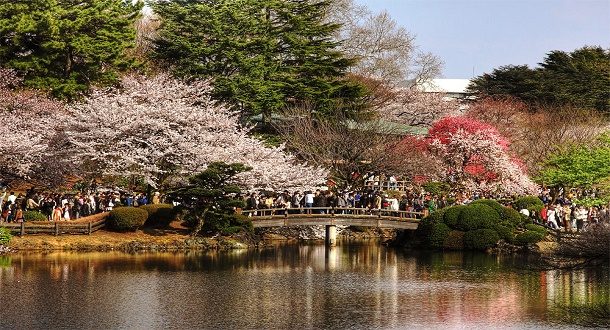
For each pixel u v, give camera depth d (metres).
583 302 39.69
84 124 57.78
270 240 62.81
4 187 58.62
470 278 46.19
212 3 72.69
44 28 64.06
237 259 51.81
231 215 56.72
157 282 43.22
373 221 59.81
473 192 68.81
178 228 57.09
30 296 39.00
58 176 58.53
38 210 56.09
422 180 69.25
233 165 54.81
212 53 69.25
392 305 39.06
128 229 55.12
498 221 57.47
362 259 53.56
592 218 56.22
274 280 44.84
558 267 32.34
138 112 58.19
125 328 34.09
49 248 51.75
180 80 66.81
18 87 64.88
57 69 66.88
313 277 46.03
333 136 66.69
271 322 35.50
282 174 59.38
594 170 66.06
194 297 39.88
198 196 55.03
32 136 58.44
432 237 58.56
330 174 66.25
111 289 41.00
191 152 57.69
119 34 67.25
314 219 59.09
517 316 37.00
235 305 38.47
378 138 67.62
